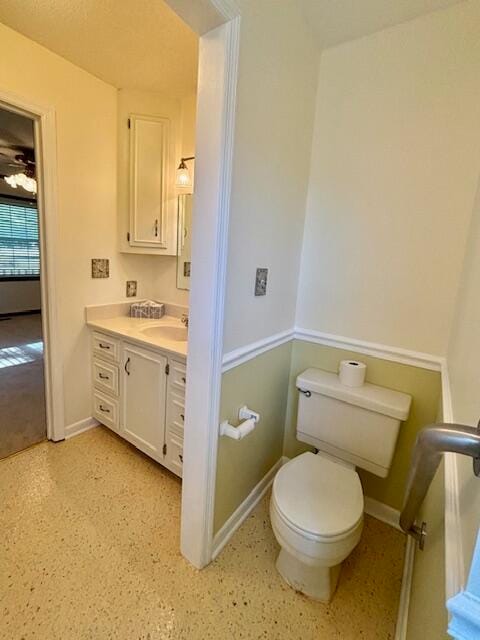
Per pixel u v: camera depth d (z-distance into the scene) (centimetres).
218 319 114
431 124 132
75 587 123
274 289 152
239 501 156
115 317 227
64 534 144
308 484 130
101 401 217
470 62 123
